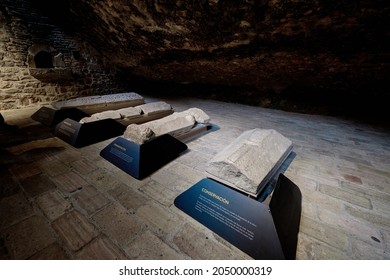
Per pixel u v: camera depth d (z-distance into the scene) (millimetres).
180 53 6000
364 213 1821
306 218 1750
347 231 1619
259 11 3551
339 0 2918
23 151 2879
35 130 3771
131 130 2697
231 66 5832
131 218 1687
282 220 1497
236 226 1526
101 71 7738
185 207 1780
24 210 1748
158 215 1727
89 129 3246
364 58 4008
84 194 1972
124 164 2428
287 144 2590
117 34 6027
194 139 3484
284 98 5984
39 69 5898
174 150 2803
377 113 4840
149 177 2289
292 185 1937
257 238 1422
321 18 3344
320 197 2035
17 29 5535
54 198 1906
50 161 2600
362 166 2691
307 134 3895
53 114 4109
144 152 2449
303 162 2787
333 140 3607
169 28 4902
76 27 6430
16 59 5547
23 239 1468
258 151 2084
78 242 1456
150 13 4562
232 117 5008
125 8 4727
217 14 3949
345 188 2195
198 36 4879
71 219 1662
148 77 8453
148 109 4441
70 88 6840
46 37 6133
